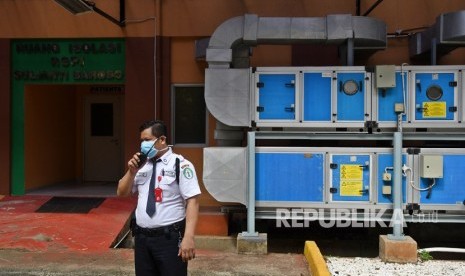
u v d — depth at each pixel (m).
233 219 7.93
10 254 6.15
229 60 6.73
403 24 8.30
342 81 6.53
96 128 10.84
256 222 7.86
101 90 10.73
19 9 8.81
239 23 6.79
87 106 10.80
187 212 3.63
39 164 9.54
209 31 8.52
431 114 6.43
